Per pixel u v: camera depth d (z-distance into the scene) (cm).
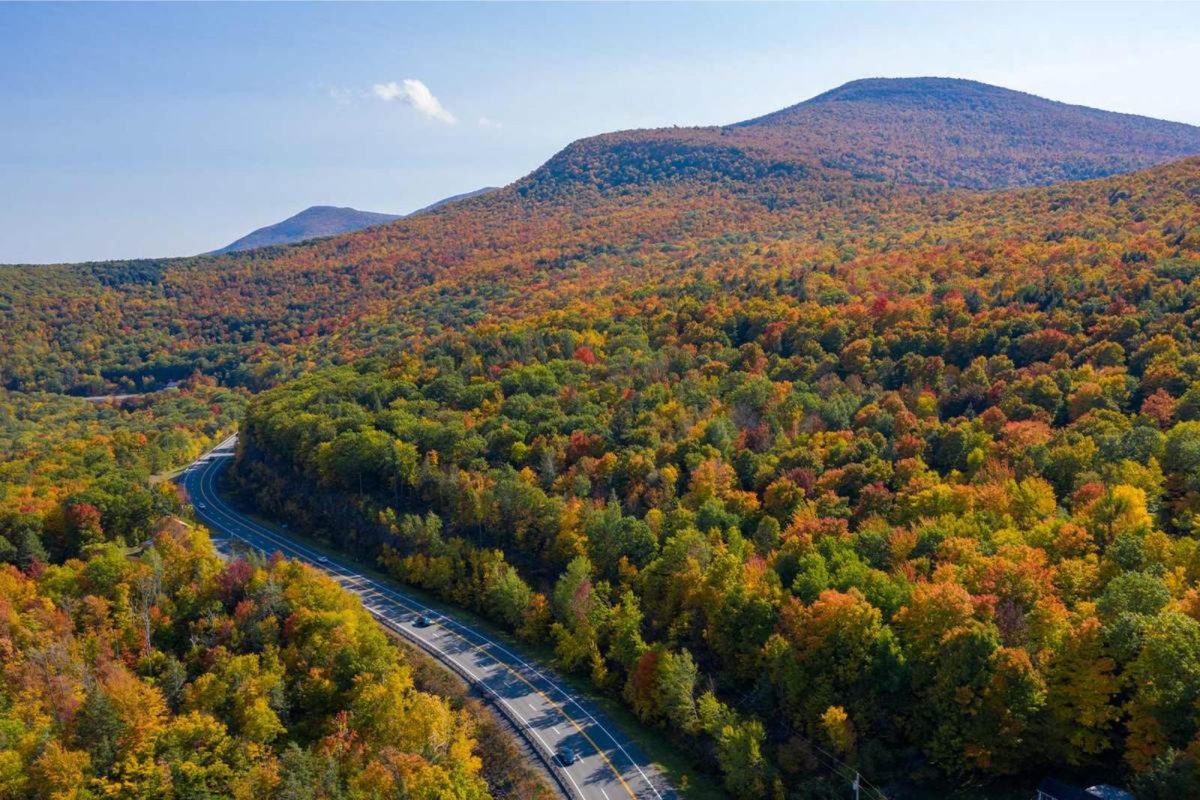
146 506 13062
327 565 13025
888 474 10788
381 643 9644
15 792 7262
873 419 12669
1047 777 6359
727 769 7350
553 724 8612
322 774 7600
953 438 11300
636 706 8575
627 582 10062
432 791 7219
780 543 9869
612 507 10906
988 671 6631
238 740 8088
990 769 6588
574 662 9550
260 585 10131
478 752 8294
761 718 7875
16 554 11481
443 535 12544
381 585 12231
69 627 9550
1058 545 8156
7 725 7919
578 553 10756
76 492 12775
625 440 13225
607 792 7550
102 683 8519
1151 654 6141
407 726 8212
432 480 13175
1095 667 6334
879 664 7225
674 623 9131
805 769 7225
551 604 10450
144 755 7681
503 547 11925
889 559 8775
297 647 9456
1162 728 6016
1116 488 8725
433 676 9569
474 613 11256
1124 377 12100
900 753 7062
